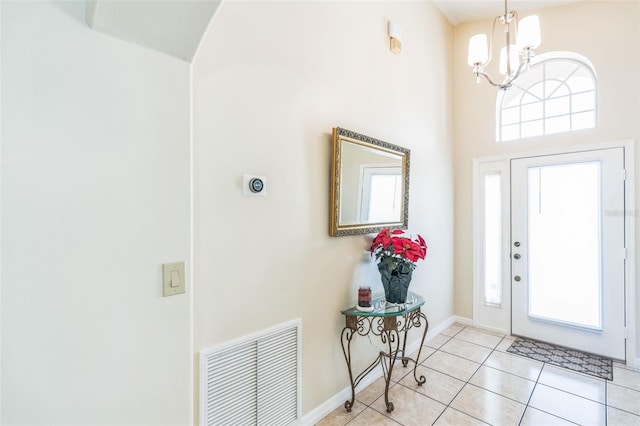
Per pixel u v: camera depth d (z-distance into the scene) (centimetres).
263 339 156
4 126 74
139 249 96
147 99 97
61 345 83
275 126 161
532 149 297
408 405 197
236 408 144
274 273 162
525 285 301
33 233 78
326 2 192
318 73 186
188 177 107
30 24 77
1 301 75
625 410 189
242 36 146
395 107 255
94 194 87
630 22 248
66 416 84
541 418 183
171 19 93
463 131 345
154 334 100
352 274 212
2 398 75
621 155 252
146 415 98
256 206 153
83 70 85
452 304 347
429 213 304
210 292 134
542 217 293
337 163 192
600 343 261
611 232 257
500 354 267
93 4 82
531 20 170
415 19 283
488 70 329
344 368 204
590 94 277
